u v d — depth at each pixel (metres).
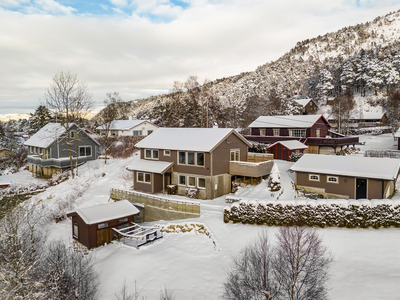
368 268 12.73
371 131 63.31
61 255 14.79
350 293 11.27
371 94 100.69
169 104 72.44
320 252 12.41
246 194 24.39
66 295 12.62
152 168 27.30
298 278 10.76
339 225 17.05
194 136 28.14
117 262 16.83
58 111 37.94
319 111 89.88
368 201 16.81
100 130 59.16
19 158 54.09
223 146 26.69
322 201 17.64
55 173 41.41
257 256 11.90
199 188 25.88
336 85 106.56
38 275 13.60
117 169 37.53
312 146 44.00
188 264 15.59
